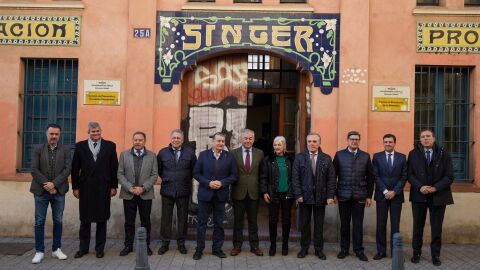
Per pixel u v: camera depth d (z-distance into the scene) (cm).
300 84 943
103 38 902
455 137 923
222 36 900
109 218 820
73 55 902
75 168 766
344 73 895
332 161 795
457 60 903
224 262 748
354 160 780
